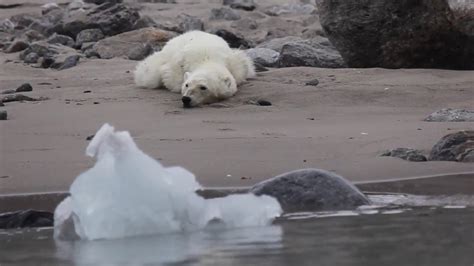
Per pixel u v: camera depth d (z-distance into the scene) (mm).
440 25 37094
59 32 56562
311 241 14492
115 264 13258
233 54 35688
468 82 34000
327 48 43125
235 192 19391
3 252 14445
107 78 38469
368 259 13086
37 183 20578
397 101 31375
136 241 14938
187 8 75188
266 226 16016
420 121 27656
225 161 22516
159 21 64688
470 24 36906
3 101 32875
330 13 38969
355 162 22266
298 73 36750
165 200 15664
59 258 13812
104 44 48094
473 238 14406
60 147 24672
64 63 43094
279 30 60562
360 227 15570
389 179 20625
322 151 23516
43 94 34531
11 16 70250
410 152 22703
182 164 22250
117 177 15555
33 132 26953
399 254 13367
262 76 36656
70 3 75875
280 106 31250
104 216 15352
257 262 13062
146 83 35406
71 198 16094
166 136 26031
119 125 28047
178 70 34781
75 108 31109
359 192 18234
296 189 18047
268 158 22812
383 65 38688
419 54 38031
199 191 19516
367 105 31016
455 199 18375
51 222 17156
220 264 13016
